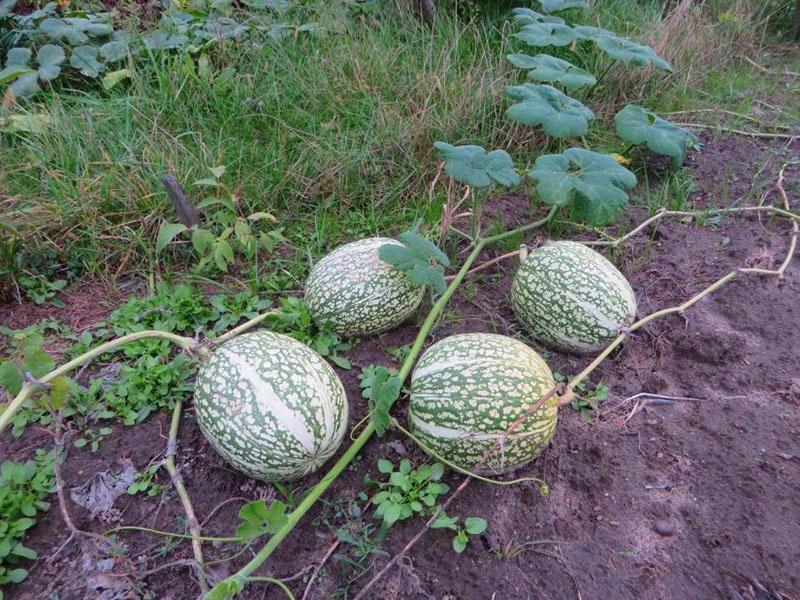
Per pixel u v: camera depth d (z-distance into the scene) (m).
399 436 0.84
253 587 0.69
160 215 1.18
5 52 1.58
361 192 1.32
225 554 0.72
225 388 0.73
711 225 1.27
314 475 0.79
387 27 1.71
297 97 1.50
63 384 0.70
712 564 0.71
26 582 0.70
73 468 0.80
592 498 0.79
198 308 1.02
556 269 0.92
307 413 0.72
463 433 0.74
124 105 1.39
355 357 0.97
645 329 1.02
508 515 0.77
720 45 1.92
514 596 0.69
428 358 0.79
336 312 0.94
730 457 0.82
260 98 1.46
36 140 1.31
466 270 1.04
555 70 1.39
